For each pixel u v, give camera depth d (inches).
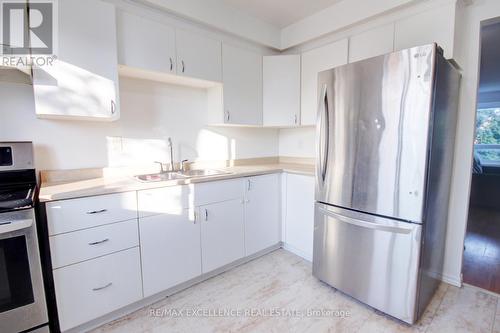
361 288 69.3
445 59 61.2
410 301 60.5
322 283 81.7
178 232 74.1
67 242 55.9
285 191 101.7
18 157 61.4
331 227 75.3
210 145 105.0
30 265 51.9
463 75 75.2
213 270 84.9
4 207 48.3
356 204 68.3
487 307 68.9
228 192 85.7
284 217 103.0
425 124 55.3
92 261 59.6
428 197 59.1
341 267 73.7
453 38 66.8
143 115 86.4
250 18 98.9
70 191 56.7
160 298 73.9
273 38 107.9
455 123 75.3
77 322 58.7
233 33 94.6
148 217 67.9
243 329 62.1
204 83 92.1
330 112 72.9
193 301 72.9
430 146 56.6
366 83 63.9
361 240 68.1
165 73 77.7
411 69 56.4
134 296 66.9
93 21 62.4
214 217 82.5
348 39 88.5
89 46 62.2
